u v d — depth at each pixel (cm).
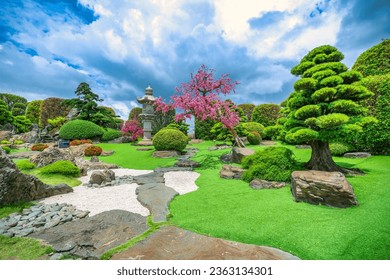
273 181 581
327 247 282
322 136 573
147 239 319
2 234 341
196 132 2091
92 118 2183
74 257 281
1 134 2181
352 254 267
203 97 1088
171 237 325
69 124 1888
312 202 432
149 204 474
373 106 834
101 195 579
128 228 363
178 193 572
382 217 346
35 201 523
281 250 284
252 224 356
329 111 613
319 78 579
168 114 2383
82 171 856
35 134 2217
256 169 626
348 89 550
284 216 378
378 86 822
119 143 1967
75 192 610
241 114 1789
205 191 577
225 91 1198
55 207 470
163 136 1286
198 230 347
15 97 3512
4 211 442
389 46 956
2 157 488
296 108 656
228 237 323
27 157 1349
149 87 1939
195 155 1246
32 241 322
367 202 411
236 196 511
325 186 424
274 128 775
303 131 552
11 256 285
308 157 892
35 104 3086
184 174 846
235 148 1010
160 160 1148
